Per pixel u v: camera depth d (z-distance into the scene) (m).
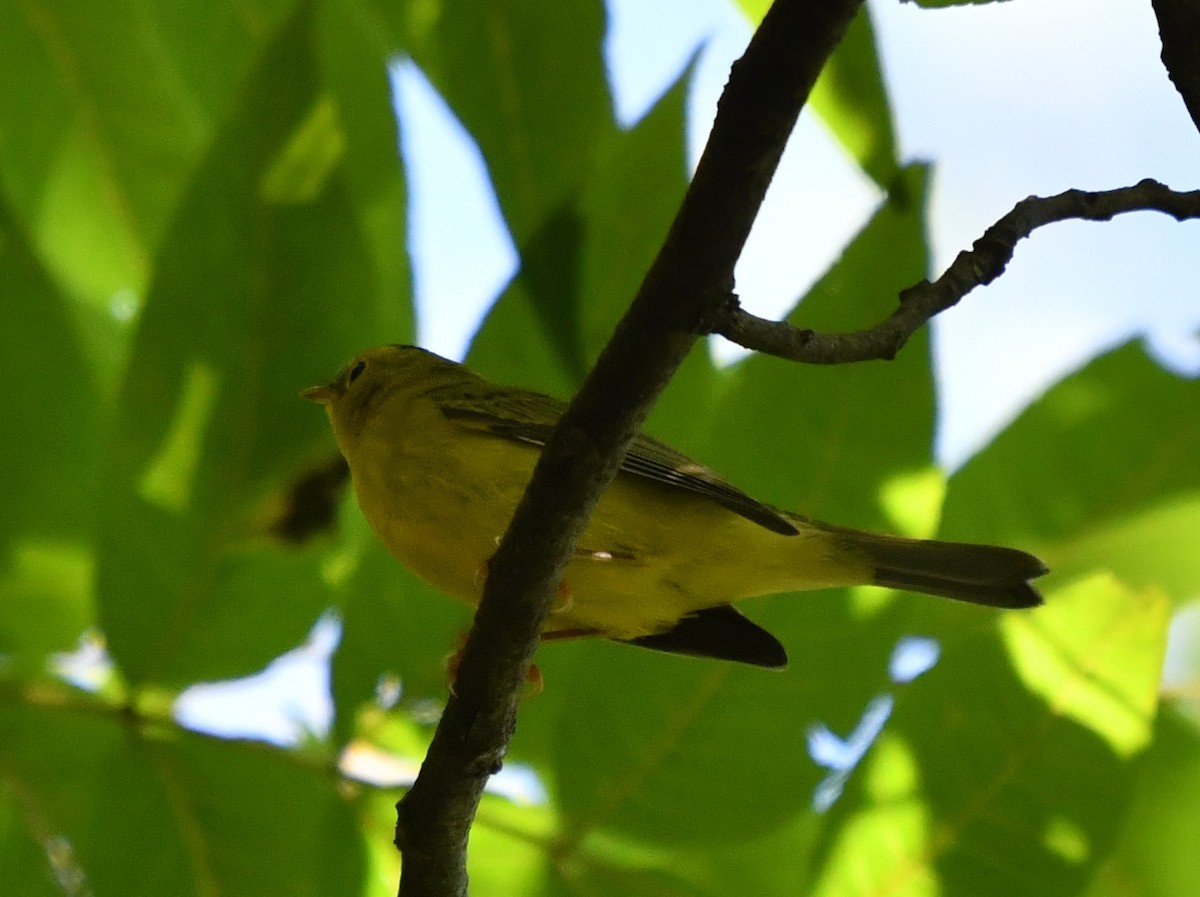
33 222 12.66
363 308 10.56
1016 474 11.23
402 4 11.20
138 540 10.30
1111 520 11.11
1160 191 8.02
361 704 10.38
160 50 12.60
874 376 10.15
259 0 12.54
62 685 10.47
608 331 10.81
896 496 10.16
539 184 10.50
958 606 11.25
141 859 9.97
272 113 10.41
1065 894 9.41
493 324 11.10
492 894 9.97
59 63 12.52
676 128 10.82
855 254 10.02
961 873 9.52
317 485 10.63
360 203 11.69
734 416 10.25
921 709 9.70
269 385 10.46
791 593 10.31
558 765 9.97
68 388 10.84
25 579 10.73
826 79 9.46
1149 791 10.72
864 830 9.62
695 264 6.63
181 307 10.42
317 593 10.48
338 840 9.99
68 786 10.12
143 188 12.71
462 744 8.08
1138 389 11.16
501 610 7.76
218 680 10.34
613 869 9.98
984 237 7.69
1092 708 9.54
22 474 10.76
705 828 9.85
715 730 9.96
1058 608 9.61
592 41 10.41
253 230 10.45
